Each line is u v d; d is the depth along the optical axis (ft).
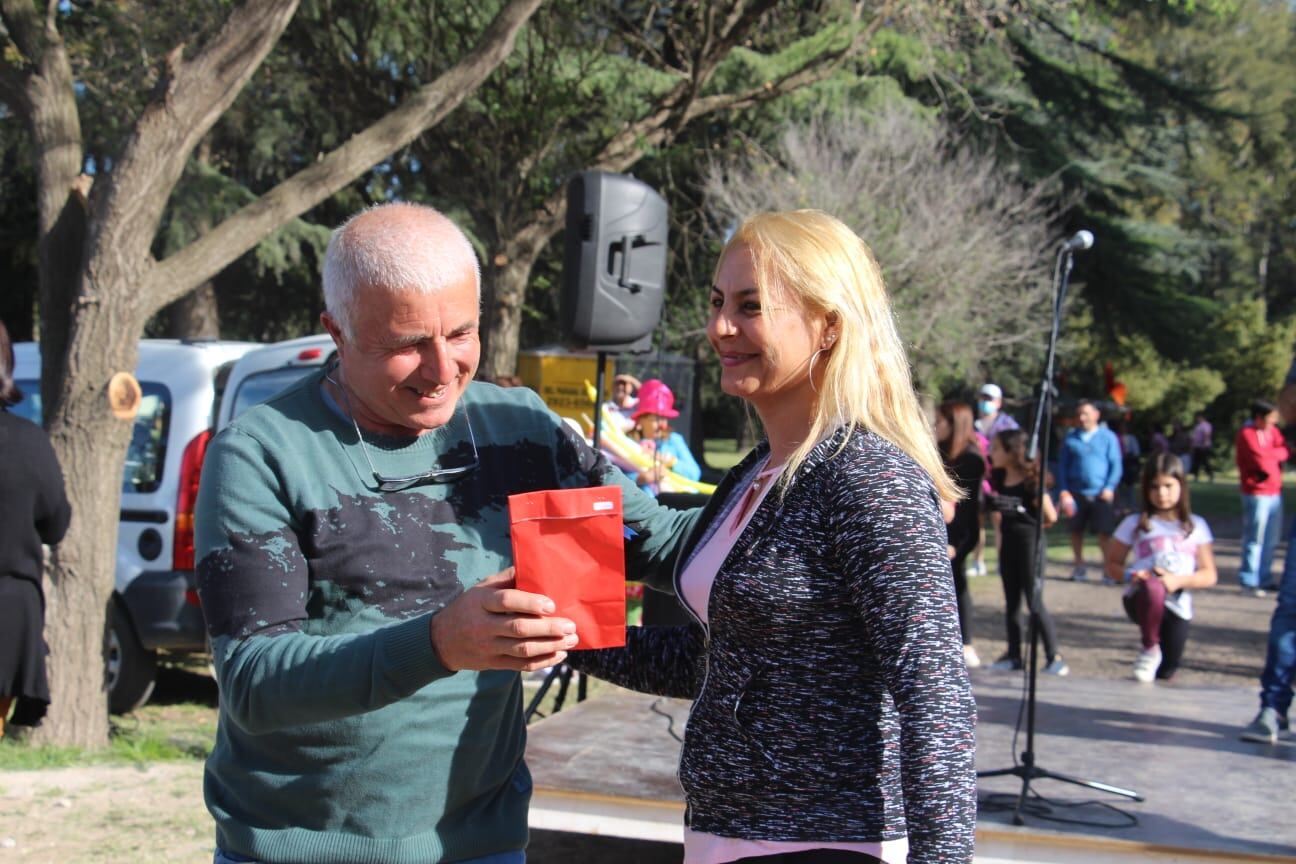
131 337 17.98
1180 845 11.03
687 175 55.42
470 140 36.14
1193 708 17.28
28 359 27.17
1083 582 41.14
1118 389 76.89
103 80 29.66
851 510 5.79
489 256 37.42
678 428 48.78
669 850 15.92
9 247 52.47
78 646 18.63
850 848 5.88
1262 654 29.09
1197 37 122.01
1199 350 82.17
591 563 5.54
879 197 54.39
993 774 12.37
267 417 6.31
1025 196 68.85
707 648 6.40
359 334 6.03
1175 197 90.12
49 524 14.07
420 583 6.30
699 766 6.30
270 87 38.45
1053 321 13.94
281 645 5.66
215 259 18.34
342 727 6.17
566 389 40.75
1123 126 77.71
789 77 35.19
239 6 17.46
